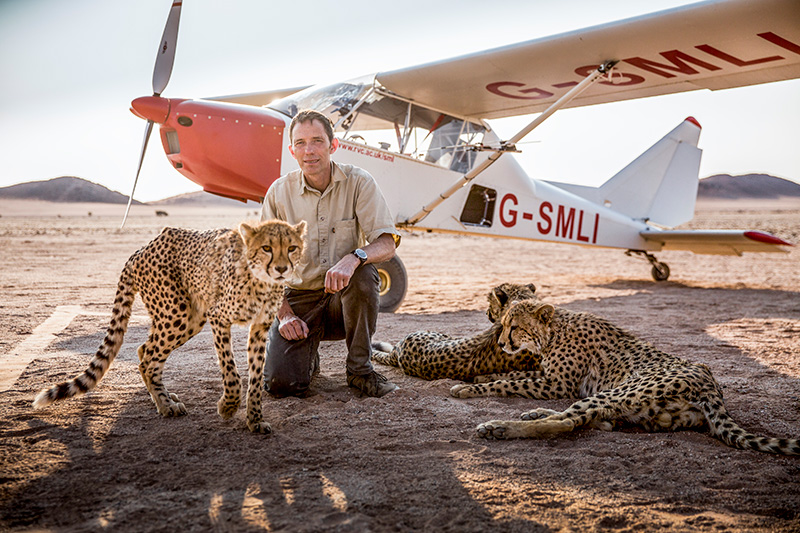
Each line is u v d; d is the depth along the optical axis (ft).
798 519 7.79
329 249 14.12
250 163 25.71
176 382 14.66
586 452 10.16
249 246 10.52
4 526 7.41
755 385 14.88
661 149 45.68
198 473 9.17
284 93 36.76
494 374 15.06
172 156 26.78
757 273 56.18
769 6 20.12
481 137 32.04
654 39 23.09
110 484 8.72
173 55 26.99
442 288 39.32
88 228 142.20
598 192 43.16
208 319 11.47
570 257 78.38
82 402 12.78
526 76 26.91
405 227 29.58
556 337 14.12
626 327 23.91
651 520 7.74
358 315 13.75
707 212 392.88
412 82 27.30
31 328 21.70
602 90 28.60
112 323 12.31
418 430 11.34
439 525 7.57
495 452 10.18
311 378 15.26
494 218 33.17
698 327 24.03
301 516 7.77
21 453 9.84
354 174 14.05
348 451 10.17
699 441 10.78
